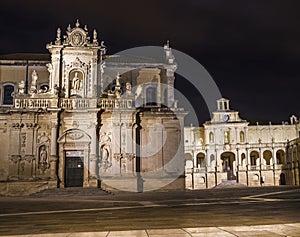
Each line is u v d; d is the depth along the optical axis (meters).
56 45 54.81
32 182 51.03
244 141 95.44
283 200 28.25
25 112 52.78
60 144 52.75
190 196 38.31
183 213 20.19
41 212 24.00
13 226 16.20
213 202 28.67
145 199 35.53
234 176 93.50
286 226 13.43
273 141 95.25
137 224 15.48
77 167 52.81
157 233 12.56
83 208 26.45
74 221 17.66
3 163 52.66
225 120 97.00
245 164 93.56
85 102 53.84
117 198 38.75
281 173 93.31
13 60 59.25
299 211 19.33
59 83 54.28
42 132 53.41
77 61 55.16
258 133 98.31
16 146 52.69
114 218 18.59
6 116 53.59
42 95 53.97
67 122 53.38
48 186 50.81
